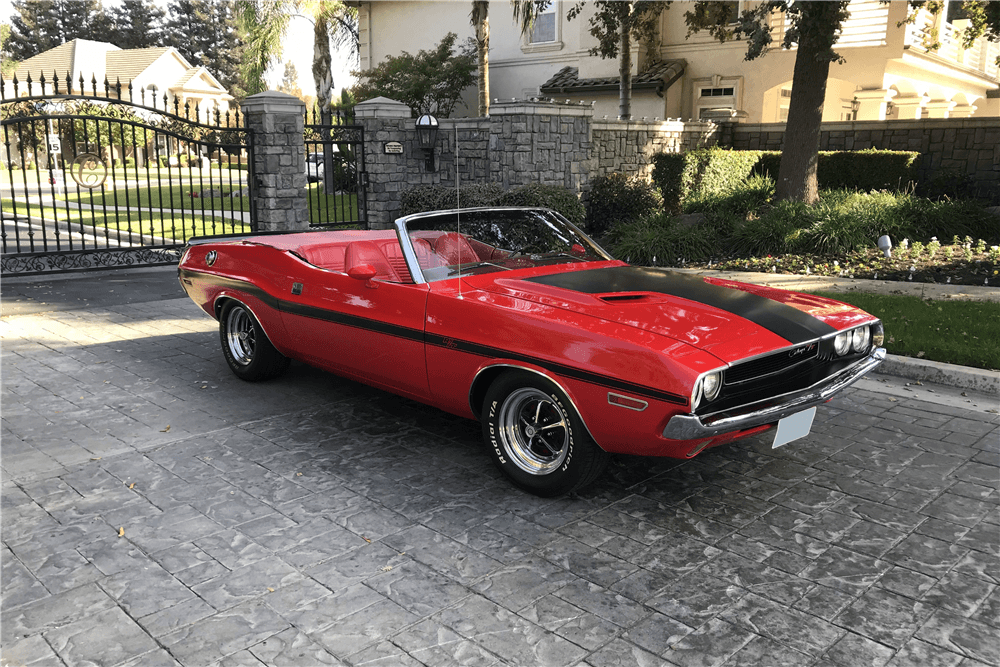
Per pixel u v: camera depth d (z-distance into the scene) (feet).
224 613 9.30
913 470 13.78
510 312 12.55
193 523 11.69
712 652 8.53
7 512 12.08
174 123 38.27
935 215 41.04
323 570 10.31
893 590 9.81
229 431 15.83
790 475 13.60
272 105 40.50
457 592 9.77
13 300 29.71
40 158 109.09
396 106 48.34
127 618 9.19
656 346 10.96
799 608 9.41
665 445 11.07
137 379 19.52
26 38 208.23
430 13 88.48
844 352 13.05
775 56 66.85
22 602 9.55
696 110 71.87
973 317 23.38
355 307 15.15
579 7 60.64
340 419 16.62
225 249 19.04
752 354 11.07
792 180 46.11
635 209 50.55
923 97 79.10
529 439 12.94
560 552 10.81
